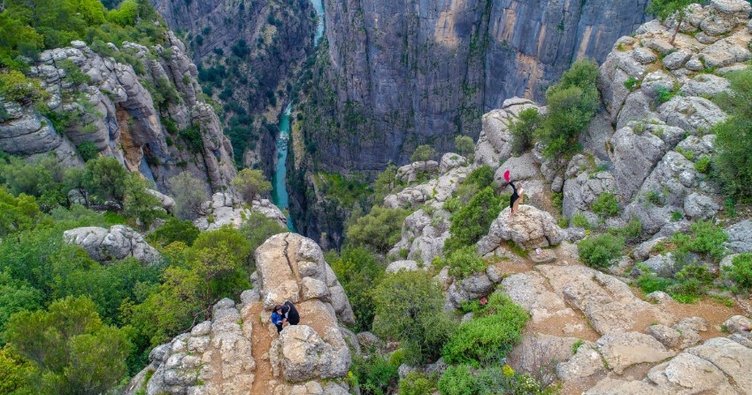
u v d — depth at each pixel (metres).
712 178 28.88
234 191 85.88
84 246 38.56
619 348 20.12
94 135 60.69
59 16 70.25
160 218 58.75
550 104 42.41
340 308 30.52
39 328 20.69
